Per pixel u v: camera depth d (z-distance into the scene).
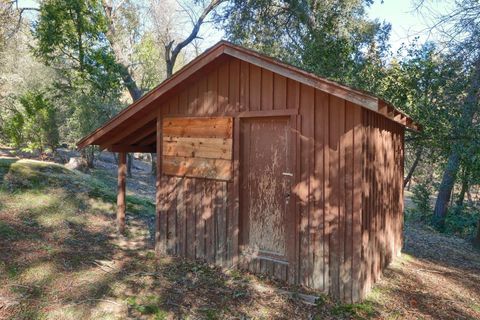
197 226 5.68
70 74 14.95
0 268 4.55
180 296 4.45
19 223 6.13
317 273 4.66
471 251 8.51
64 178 8.63
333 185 4.52
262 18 14.65
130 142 6.66
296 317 4.12
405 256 6.86
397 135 6.41
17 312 3.75
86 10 13.92
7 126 14.68
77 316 3.81
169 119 5.90
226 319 4.00
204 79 5.54
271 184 5.11
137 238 6.64
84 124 13.68
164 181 6.00
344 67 10.14
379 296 4.75
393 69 9.42
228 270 5.30
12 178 7.83
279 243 5.05
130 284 4.64
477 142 8.46
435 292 5.20
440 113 8.73
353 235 4.39
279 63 4.54
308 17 13.39
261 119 5.16
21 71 18.94
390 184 5.92
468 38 9.26
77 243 5.89
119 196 6.65
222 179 5.39
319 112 4.62
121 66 14.97
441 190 11.92
